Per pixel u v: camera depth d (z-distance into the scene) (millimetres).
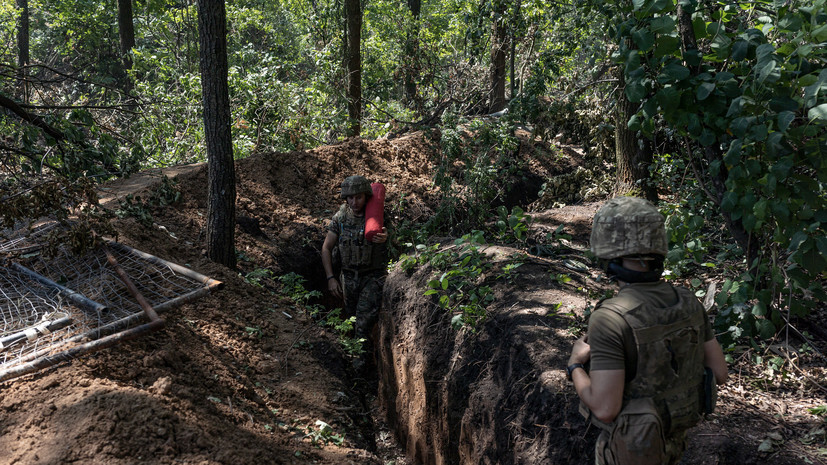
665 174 7262
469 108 13039
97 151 6566
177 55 15586
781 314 4348
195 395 3660
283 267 6535
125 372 3568
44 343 3678
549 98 11375
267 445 3631
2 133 6758
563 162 10852
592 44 9703
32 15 26656
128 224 5441
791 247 3764
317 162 8281
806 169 4266
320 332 5461
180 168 7465
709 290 4551
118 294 4285
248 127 10164
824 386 3762
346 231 6152
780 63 3789
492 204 8906
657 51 4098
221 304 5059
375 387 6055
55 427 3045
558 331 4113
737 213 4125
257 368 4570
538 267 5234
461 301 4949
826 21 3689
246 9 20750
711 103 4078
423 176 9062
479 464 4020
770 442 3156
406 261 5805
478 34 12117
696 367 2334
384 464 4516
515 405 3814
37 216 4586
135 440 3053
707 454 3121
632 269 2326
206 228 6301
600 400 2197
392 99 17750
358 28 12438
